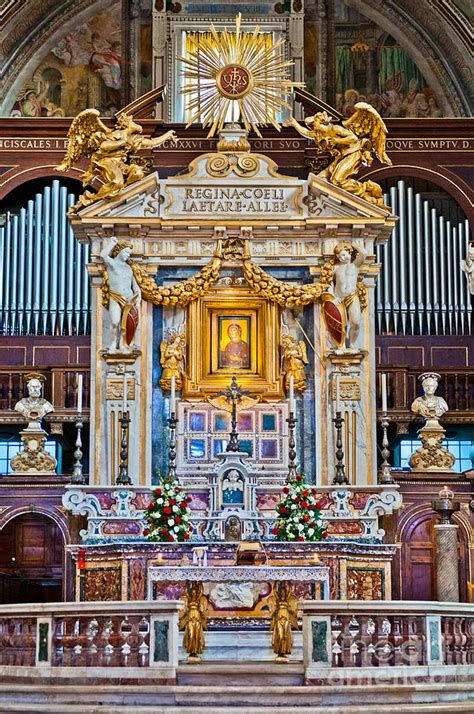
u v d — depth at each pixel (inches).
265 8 1224.8
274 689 658.8
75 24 1234.0
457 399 1139.9
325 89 1226.6
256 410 970.1
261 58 1057.5
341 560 858.8
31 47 1225.4
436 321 1161.4
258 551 766.5
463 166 1173.1
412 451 1197.1
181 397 975.0
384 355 1151.0
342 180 997.2
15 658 706.2
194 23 1222.3
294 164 1151.0
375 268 993.5
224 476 909.2
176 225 981.8
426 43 1231.5
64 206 1173.7
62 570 1002.7
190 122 1071.6
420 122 1168.2
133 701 660.1
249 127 1095.6
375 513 907.4
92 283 989.8
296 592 836.6
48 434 1141.7
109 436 967.0
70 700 663.1
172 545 847.7
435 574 949.8
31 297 1161.4
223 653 796.6
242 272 989.8
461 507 962.1
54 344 1151.6
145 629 687.7
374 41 1234.6
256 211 992.9
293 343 979.3
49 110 1223.5
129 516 898.1
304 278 990.4
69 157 998.4
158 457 967.0
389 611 689.0
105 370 973.8
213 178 997.8
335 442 965.8
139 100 1152.8
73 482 926.4
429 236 1172.5
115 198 983.6
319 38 1232.8
